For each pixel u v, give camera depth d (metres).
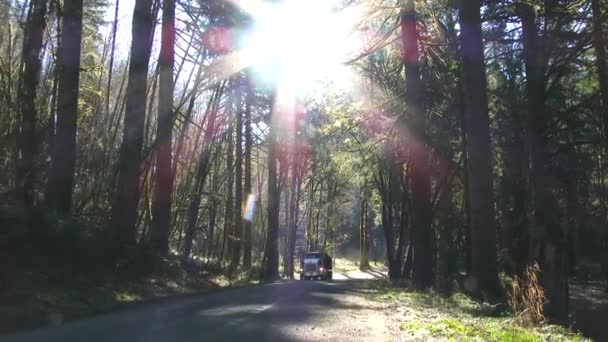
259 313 12.86
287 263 59.34
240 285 26.98
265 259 42.59
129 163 18.72
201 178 36.62
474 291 17.69
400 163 28.38
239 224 41.72
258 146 48.44
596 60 25.25
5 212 13.83
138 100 19.00
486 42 25.97
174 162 31.75
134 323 10.98
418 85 23.12
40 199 19.70
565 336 11.14
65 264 15.05
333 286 25.41
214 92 35.97
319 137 32.53
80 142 29.86
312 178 62.22
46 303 12.04
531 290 12.72
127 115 18.94
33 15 17.34
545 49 24.08
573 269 48.97
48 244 14.83
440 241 35.41
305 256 52.03
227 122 40.16
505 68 30.36
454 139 30.09
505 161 32.06
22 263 13.62
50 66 27.84
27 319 10.71
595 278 47.56
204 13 25.25
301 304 15.11
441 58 25.22
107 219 22.14
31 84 17.16
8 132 21.02
